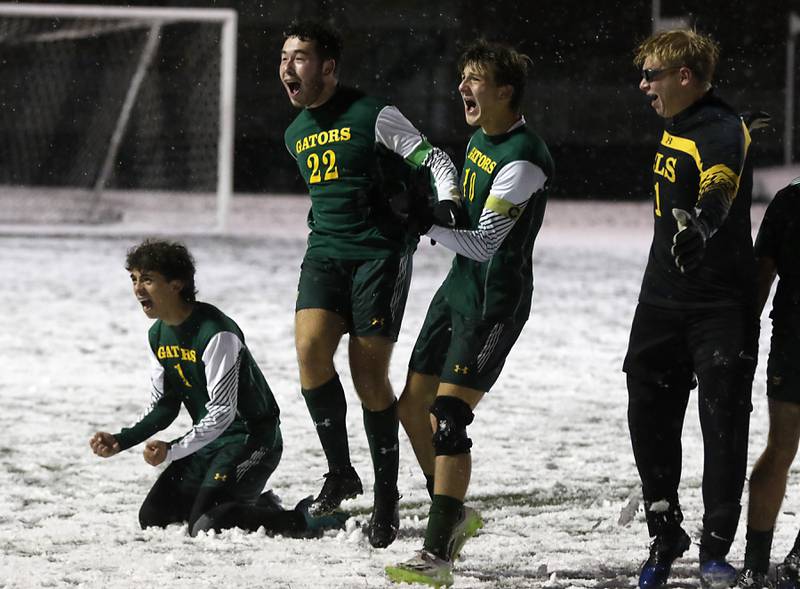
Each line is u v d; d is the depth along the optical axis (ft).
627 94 372.58
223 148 238.07
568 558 52.16
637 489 65.51
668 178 46.60
